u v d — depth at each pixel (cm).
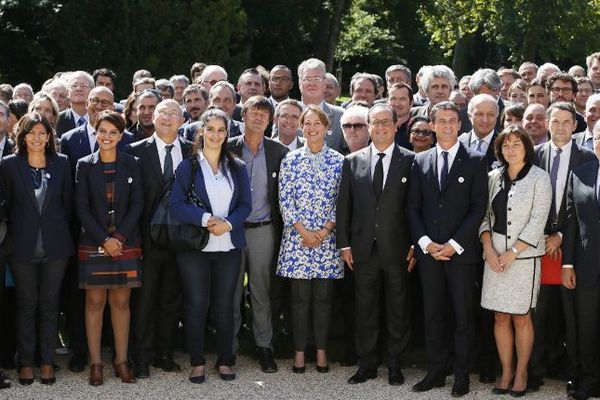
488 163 675
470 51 3834
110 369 677
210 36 2498
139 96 714
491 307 618
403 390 636
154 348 682
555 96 809
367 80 829
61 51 2284
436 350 638
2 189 627
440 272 630
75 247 664
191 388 635
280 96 850
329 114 766
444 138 629
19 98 805
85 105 768
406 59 4222
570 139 639
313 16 3139
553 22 2514
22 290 631
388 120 640
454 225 623
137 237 642
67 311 689
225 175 645
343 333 704
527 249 609
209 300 662
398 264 646
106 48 2266
